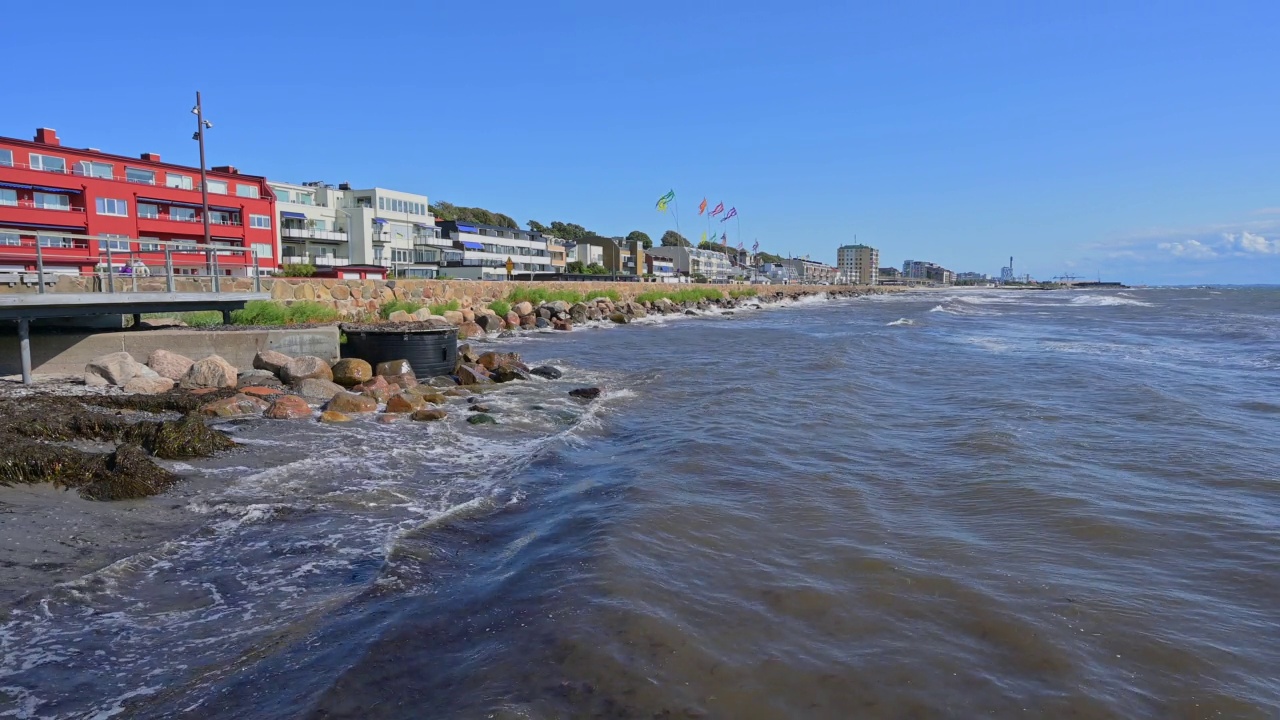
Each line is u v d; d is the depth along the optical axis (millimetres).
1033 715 3674
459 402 13680
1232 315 47812
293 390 13188
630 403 13492
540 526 6688
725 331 33625
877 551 5930
